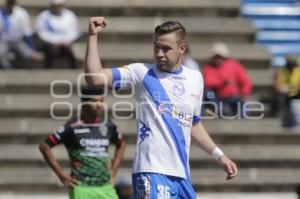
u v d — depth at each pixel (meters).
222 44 52.56
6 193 46.78
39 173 47.31
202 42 56.31
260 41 60.91
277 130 50.28
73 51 53.81
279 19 61.84
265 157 49.12
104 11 57.25
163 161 22.16
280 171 48.88
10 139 49.00
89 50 21.47
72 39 53.25
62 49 53.03
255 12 61.91
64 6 56.94
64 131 31.44
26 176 47.12
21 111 50.38
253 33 56.81
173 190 22.17
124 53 54.12
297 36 61.16
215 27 56.66
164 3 57.84
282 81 51.28
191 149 48.59
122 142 32.12
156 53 22.33
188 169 22.53
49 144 31.44
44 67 53.34
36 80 51.84
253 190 48.06
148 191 22.05
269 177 48.34
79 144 31.33
